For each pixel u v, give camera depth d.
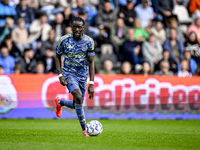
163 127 27.66
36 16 45.12
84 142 15.22
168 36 49.91
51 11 45.38
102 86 36.59
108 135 19.08
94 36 46.56
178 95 39.28
